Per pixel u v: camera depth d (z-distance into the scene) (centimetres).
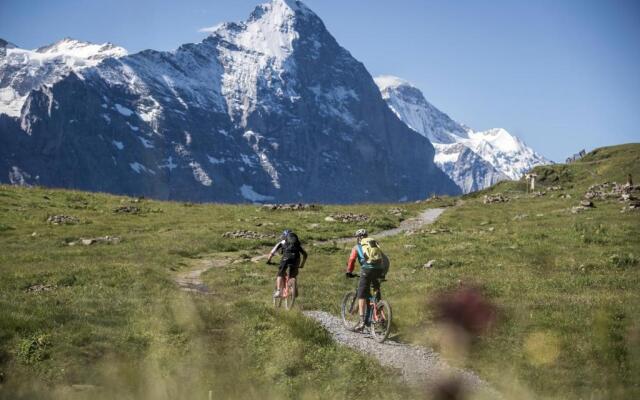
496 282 2297
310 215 5316
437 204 7000
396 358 1518
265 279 2645
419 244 3462
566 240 3262
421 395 1291
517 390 1287
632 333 1548
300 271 2877
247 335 1597
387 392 1288
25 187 5672
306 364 1439
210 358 1435
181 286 2486
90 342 1535
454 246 3253
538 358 1456
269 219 4966
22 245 3431
